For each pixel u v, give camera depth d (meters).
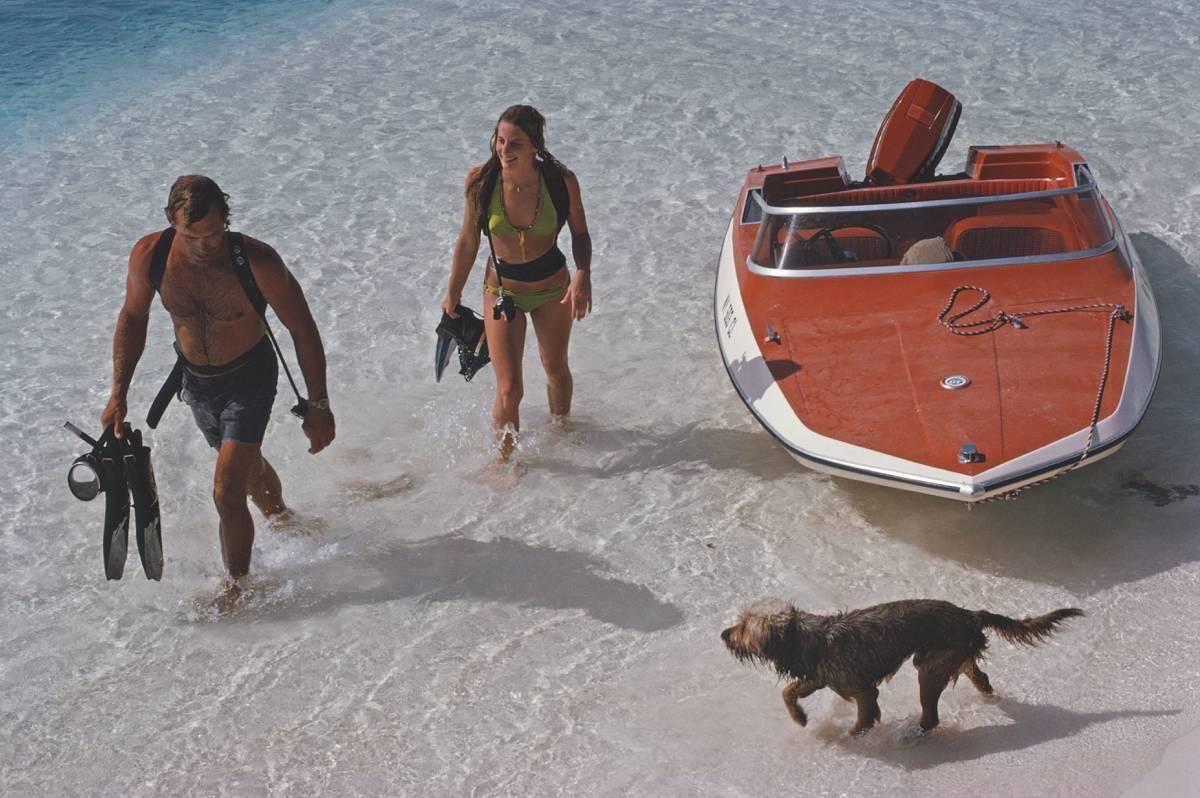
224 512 5.47
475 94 12.58
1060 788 4.11
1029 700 4.62
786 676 4.44
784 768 4.38
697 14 14.80
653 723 4.68
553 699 4.88
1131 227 9.16
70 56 13.99
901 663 4.24
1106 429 5.33
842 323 6.34
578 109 12.04
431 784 4.48
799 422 5.68
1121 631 4.98
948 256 6.73
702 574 5.62
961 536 5.73
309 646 5.32
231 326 5.30
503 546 5.97
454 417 7.25
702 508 6.15
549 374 6.76
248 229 9.81
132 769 4.67
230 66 13.62
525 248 6.23
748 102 12.05
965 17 14.27
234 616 5.55
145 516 5.41
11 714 5.00
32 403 7.58
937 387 5.66
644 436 6.89
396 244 9.56
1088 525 5.72
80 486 5.45
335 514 6.32
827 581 5.48
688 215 9.80
